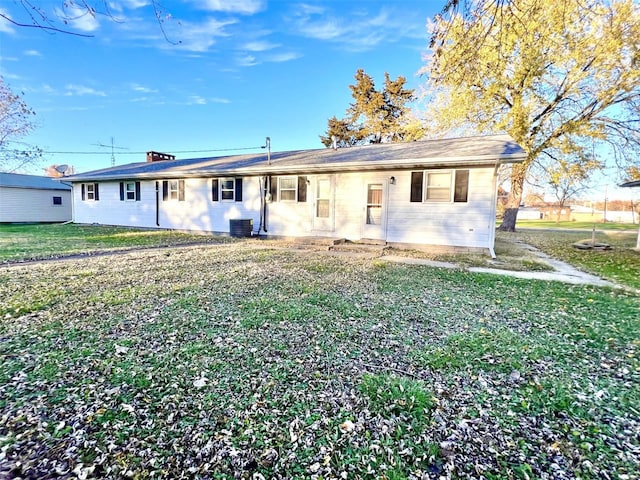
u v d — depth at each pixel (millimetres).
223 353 2965
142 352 2949
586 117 13672
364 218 10391
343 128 28734
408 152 10047
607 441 1937
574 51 11594
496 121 14922
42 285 5156
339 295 4863
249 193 12375
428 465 1745
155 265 6926
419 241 9609
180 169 13633
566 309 4414
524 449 1867
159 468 1689
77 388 2365
